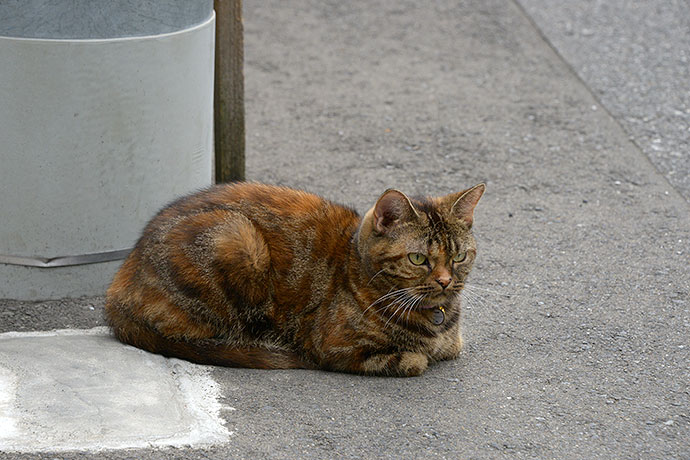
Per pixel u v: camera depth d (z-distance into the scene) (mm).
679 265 6965
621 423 4859
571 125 9961
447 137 9648
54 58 5512
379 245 5117
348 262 5344
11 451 4281
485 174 8766
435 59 11938
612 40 12469
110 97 5703
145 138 5930
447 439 4645
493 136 9680
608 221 7766
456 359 5562
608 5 13734
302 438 4590
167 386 4980
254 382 5160
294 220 5512
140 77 5766
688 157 9172
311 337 5375
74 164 5770
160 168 6086
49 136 5672
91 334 5637
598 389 5211
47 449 4320
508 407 4980
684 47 12188
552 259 7047
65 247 5965
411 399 5035
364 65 11719
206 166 6566
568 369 5445
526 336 5863
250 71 11398
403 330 5285
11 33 5457
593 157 9164
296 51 12102
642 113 10266
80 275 6074
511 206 8062
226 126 7562
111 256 6098
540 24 13086
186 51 6004
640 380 5324
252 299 5379
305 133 9680
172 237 5344
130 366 5145
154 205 6145
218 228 5320
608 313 6195
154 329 5336
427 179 8633
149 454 4355
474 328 5965
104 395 4801
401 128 9859
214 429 4609
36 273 5992
